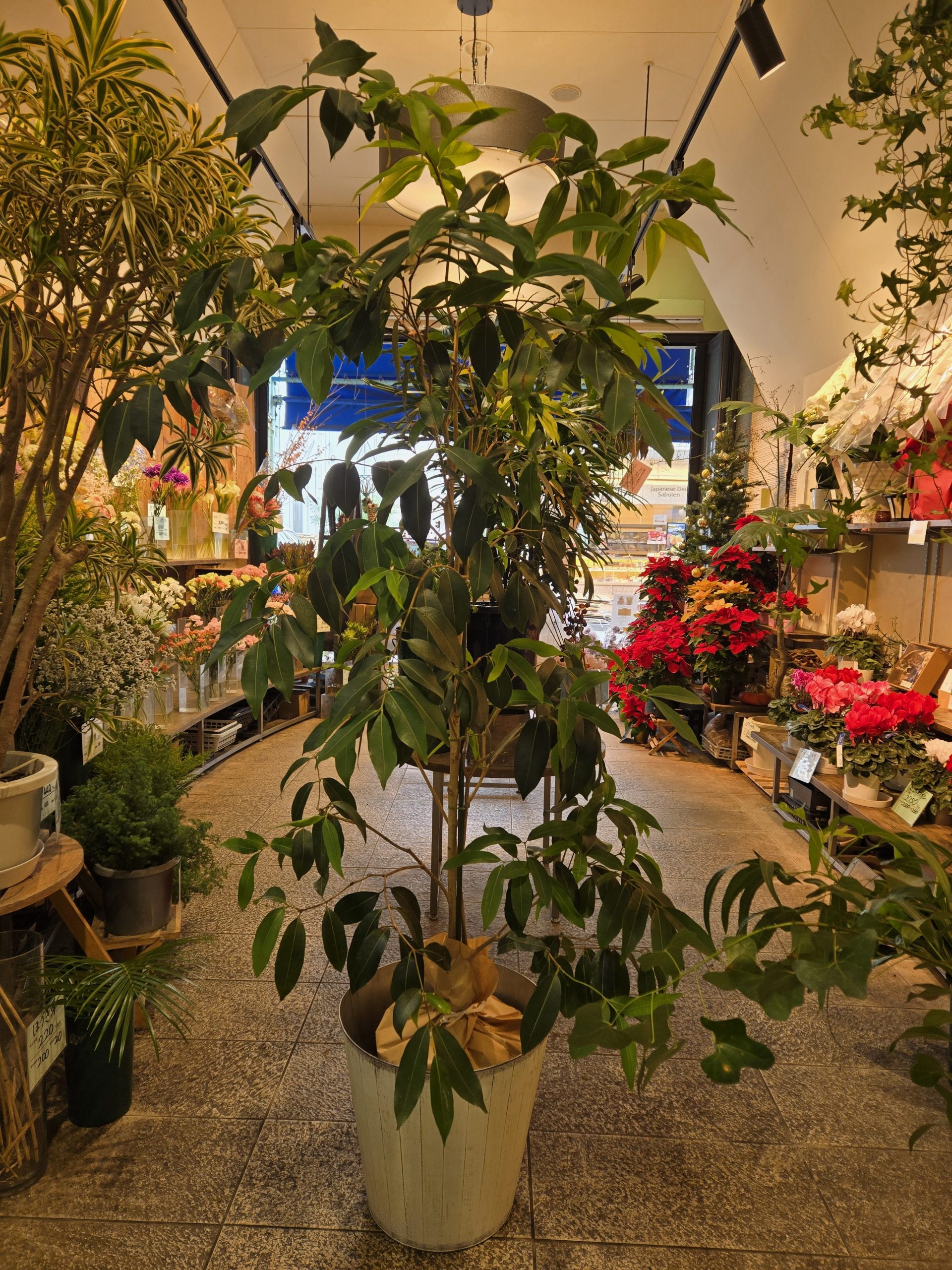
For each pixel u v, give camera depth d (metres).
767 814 4.38
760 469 5.78
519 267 1.10
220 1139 1.97
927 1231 1.75
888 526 3.35
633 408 1.12
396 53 4.57
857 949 0.78
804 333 4.54
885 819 2.94
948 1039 0.81
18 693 1.83
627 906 1.40
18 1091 1.73
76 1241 1.67
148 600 2.94
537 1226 1.74
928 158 1.71
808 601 5.24
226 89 4.38
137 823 2.34
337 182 6.10
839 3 2.92
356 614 5.58
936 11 1.55
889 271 3.44
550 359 1.21
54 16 2.89
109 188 1.58
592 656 5.30
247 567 5.57
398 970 1.44
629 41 4.40
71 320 1.75
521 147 2.40
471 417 1.71
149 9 3.41
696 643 5.10
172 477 4.40
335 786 1.53
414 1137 1.54
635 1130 2.04
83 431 3.32
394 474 1.17
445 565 1.57
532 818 4.16
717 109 4.08
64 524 2.24
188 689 4.68
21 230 1.63
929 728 3.19
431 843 3.80
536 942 1.42
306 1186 1.83
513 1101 1.57
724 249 4.88
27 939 1.82
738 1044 0.73
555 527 1.92
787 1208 1.80
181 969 2.12
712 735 5.45
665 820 4.26
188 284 1.38
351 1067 1.59
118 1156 1.91
